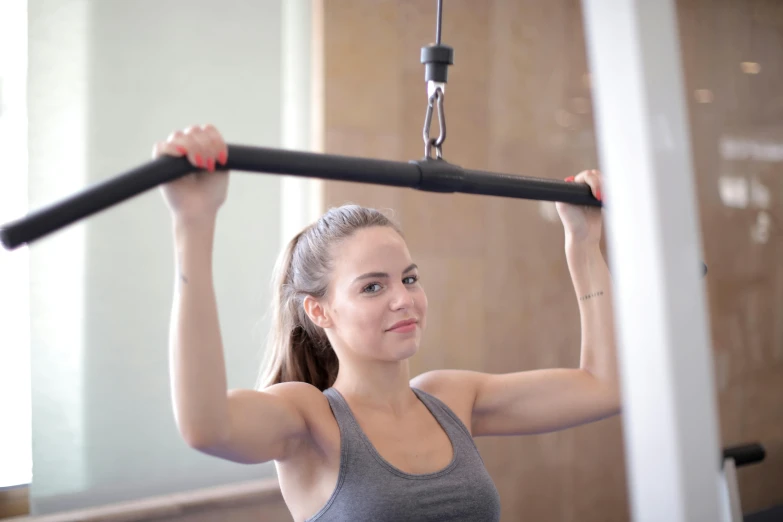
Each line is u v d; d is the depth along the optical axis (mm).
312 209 2396
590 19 761
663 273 707
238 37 2291
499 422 1498
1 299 2029
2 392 2031
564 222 1451
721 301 3090
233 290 2303
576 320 2887
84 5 2092
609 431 3006
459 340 2656
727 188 3109
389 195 2506
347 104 2418
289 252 1479
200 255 1006
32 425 2033
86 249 2104
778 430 3197
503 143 2730
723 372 3088
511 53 2744
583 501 2949
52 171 2057
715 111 3086
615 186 743
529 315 2791
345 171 1015
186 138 935
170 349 1031
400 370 1356
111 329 2137
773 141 3207
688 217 721
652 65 716
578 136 2895
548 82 2826
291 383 1325
